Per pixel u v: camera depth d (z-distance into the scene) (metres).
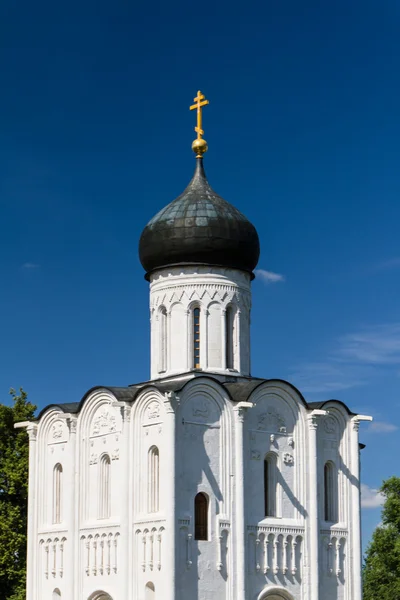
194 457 66.88
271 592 68.31
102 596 69.69
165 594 64.69
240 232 73.06
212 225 72.38
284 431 70.88
